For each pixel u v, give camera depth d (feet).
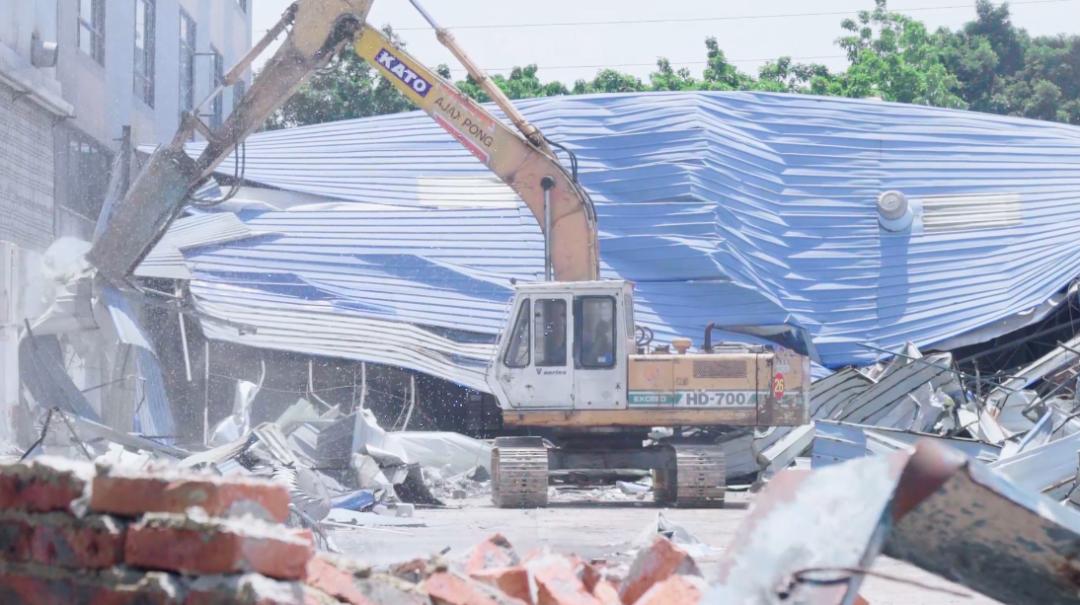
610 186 257.14
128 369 170.50
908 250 261.65
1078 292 247.29
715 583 32.14
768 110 276.00
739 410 152.46
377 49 157.07
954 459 32.22
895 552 36.04
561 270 157.48
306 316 220.43
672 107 268.41
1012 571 35.53
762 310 244.63
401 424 221.25
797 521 32.50
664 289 245.45
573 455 154.92
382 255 240.32
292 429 172.86
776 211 263.90
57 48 193.06
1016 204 267.59
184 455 137.39
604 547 95.35
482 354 222.69
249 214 247.70
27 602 37.06
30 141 190.60
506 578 48.03
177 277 197.57
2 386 151.12
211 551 33.37
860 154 273.75
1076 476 115.85
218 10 325.01
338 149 267.80
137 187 154.92
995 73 540.52
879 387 212.02
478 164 263.70
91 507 36.29
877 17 492.95
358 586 38.50
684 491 145.89
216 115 321.52
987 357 258.98
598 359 151.43
